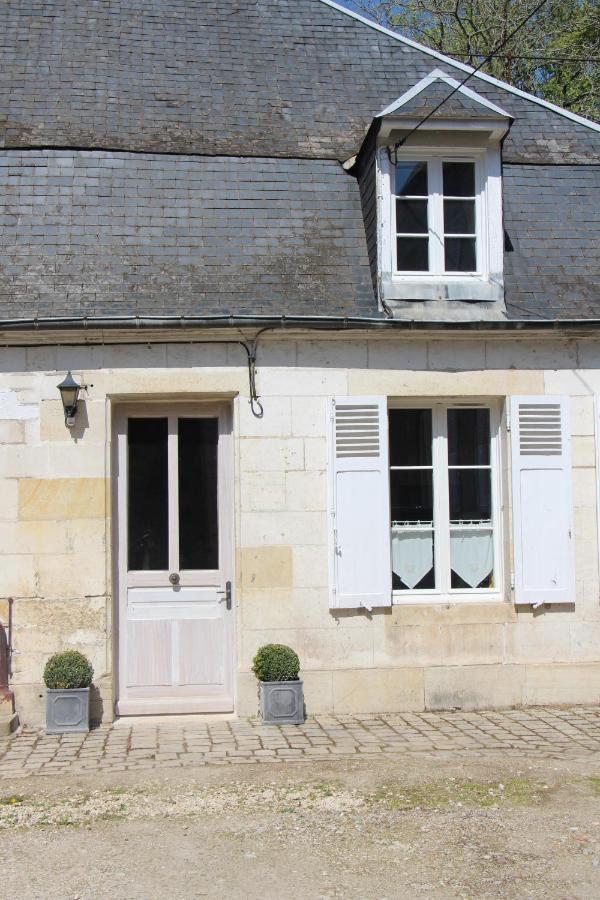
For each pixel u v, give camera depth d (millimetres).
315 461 7805
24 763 6395
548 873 4543
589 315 8172
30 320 7355
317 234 8320
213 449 7973
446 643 7855
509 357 8070
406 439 8164
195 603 7824
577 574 8055
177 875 4559
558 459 8055
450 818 5277
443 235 8164
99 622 7504
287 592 7711
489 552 8203
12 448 7523
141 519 7863
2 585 7438
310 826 5180
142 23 9672
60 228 8047
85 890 4398
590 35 16469
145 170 8461
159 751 6672
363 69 9680
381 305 7934
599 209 8875
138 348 7660
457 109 7984
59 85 9023
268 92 9297
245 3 9969
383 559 7793
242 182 8508
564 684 7973
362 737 7008
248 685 7613
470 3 16750
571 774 6059
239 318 7523
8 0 9703
